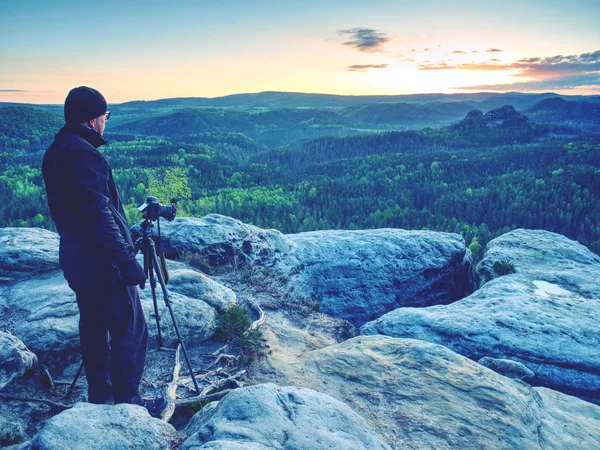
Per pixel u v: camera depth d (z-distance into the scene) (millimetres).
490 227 156375
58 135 3609
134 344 4211
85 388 5270
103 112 3711
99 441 3146
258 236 15914
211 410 4055
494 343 10438
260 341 7418
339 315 17500
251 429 3348
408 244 19656
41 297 6715
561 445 5141
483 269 19391
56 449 2957
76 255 3637
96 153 3518
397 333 11484
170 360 6117
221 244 13664
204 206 151625
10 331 5746
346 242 18984
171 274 7926
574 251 19688
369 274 18312
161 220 13883
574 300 12812
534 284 15375
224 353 6668
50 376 5152
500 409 5418
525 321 11078
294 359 6973
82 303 4000
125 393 4172
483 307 12547
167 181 114062
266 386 4016
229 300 8039
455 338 10898
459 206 174000
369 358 6656
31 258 8031
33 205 161125
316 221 154500
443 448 4660
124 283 3625
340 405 3994
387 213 156750
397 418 5172
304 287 16844
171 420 4984
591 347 10047
